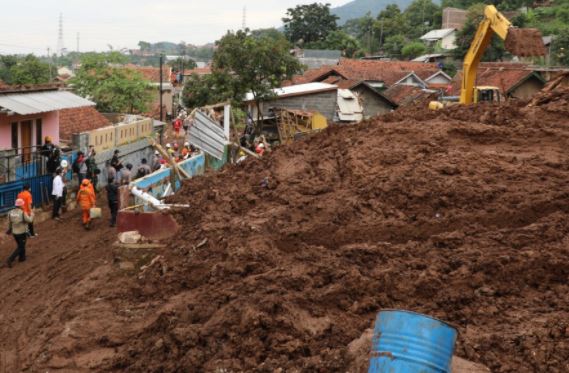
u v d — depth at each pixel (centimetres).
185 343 880
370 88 4588
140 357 898
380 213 1159
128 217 1252
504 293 916
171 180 1742
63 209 2039
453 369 718
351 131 1636
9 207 1841
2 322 1141
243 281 1009
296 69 3947
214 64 3891
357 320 884
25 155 2038
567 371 720
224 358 834
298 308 910
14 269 1469
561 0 7925
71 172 2161
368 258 1027
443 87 5119
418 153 1348
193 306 983
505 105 1673
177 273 1121
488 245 1020
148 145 2998
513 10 7919
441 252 1016
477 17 6925
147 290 1112
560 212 1096
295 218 1197
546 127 1443
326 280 977
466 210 1132
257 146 2561
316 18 9631
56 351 962
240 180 1546
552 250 971
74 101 2484
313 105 4059
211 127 2041
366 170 1320
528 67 4541
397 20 9744
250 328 863
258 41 3866
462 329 822
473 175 1233
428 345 643
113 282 1191
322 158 1480
